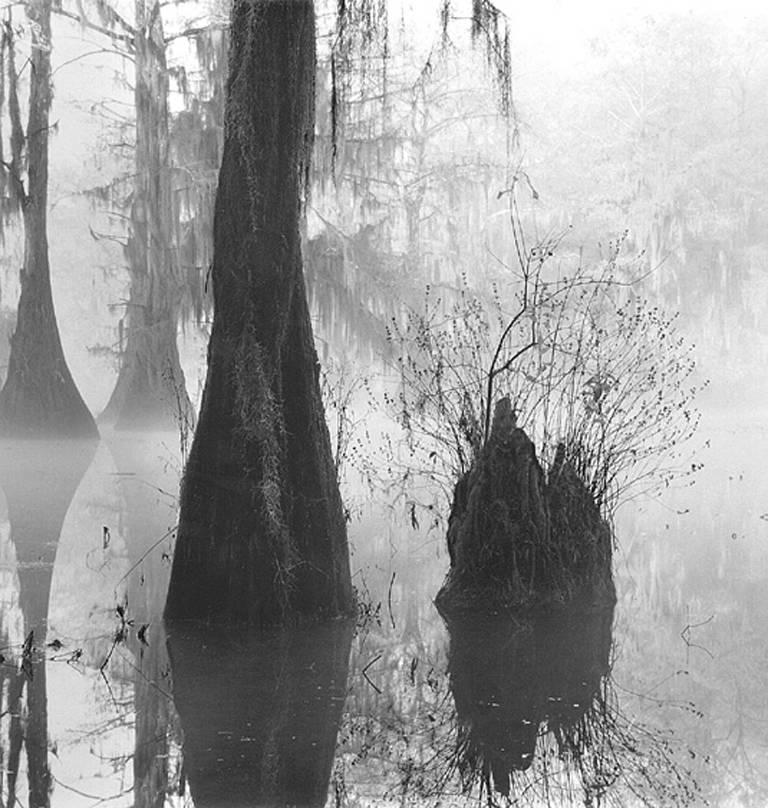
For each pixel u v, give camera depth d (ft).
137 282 102.06
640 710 24.61
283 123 30.94
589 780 20.56
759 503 56.90
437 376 40.96
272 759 21.33
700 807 19.56
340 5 34.42
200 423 31.42
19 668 27.07
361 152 113.80
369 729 23.02
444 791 20.11
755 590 36.70
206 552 31.19
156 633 30.22
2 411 90.27
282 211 31.01
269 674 26.73
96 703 24.49
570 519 34.19
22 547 42.11
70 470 68.39
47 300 90.68
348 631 30.81
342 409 51.55
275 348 31.01
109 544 42.80
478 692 25.66
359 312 104.58
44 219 91.30
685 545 45.03
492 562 33.40
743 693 25.91
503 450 33.68
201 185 97.76
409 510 51.55
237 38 31.12
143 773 20.49
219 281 31.12
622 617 33.04
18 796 19.40
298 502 31.58
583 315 44.29
